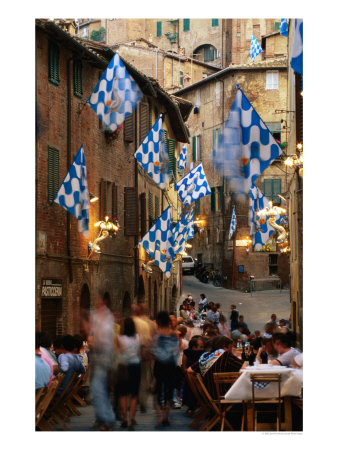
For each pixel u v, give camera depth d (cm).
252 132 1566
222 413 1237
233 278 6016
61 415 1377
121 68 1956
